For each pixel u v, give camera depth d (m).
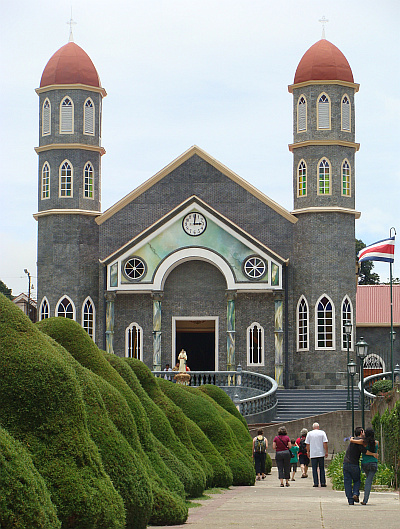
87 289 52.66
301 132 52.56
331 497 23.36
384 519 17.09
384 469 27.50
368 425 42.53
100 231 53.53
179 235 51.84
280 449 28.50
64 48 54.56
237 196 53.16
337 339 50.59
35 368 11.48
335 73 52.25
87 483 11.55
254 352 51.69
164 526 16.03
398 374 46.31
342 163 52.12
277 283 50.88
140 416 17.16
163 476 17.27
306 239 51.62
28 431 11.35
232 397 49.22
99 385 14.71
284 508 19.69
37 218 53.62
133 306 52.47
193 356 59.59
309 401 48.53
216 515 18.12
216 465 25.12
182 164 53.88
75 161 53.28
